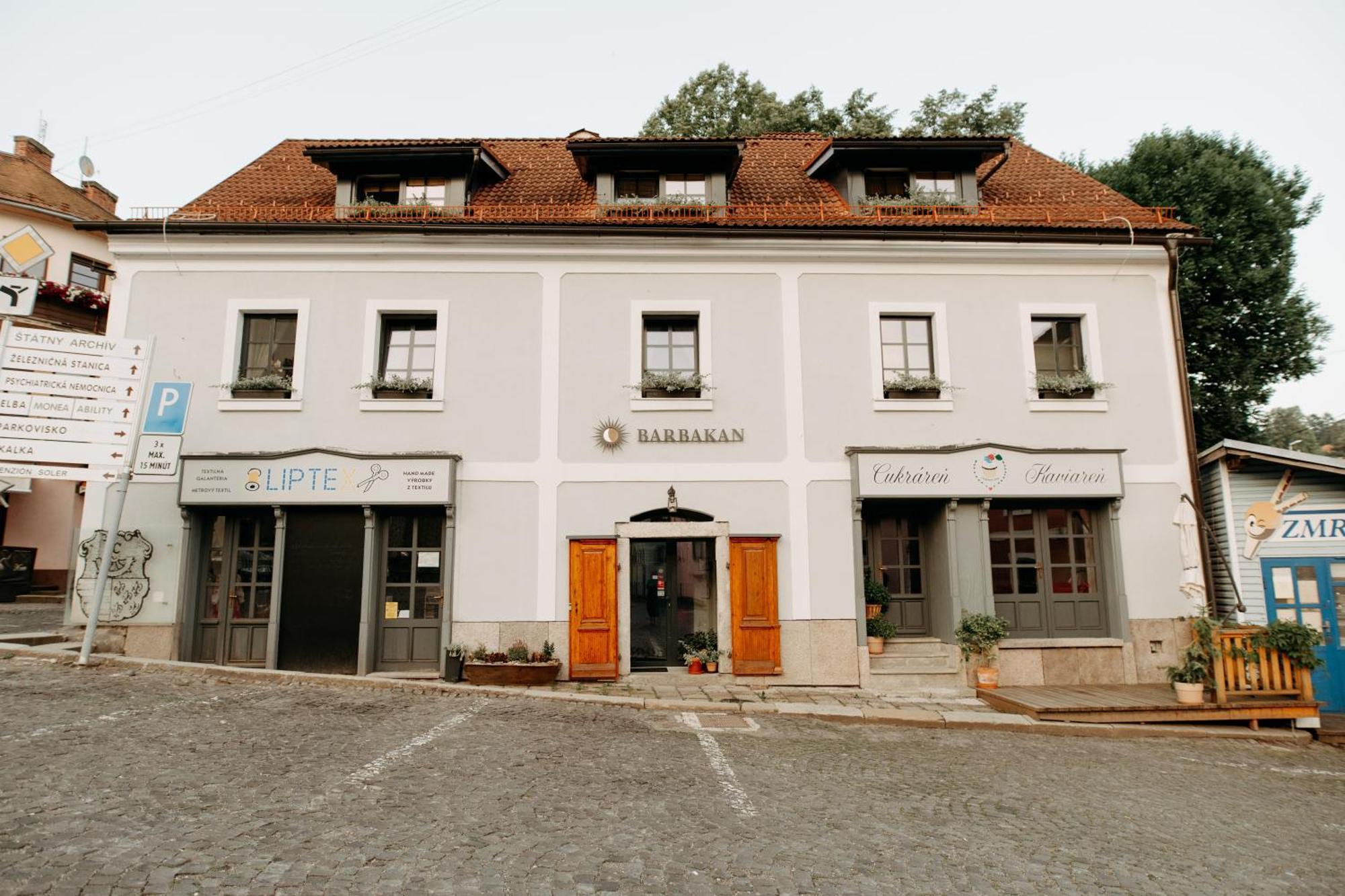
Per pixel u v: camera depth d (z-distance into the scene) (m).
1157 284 12.84
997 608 12.00
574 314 12.12
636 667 11.62
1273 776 8.22
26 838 4.50
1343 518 11.39
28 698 7.68
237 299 11.92
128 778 5.63
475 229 11.87
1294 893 5.11
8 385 9.44
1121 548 12.01
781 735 8.63
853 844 5.38
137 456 10.75
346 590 11.36
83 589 11.18
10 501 18.62
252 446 11.60
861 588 11.64
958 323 12.48
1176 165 20.41
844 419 12.12
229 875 4.24
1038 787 7.12
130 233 11.76
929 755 8.15
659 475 11.81
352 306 11.98
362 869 4.43
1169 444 12.41
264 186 14.05
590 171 13.44
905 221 12.52
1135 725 9.88
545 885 4.41
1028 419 12.34
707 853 5.04
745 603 11.45
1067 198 14.25
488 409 11.82
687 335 12.46
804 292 12.39
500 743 7.37
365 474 11.34
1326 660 11.30
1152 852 5.67
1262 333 19.81
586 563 11.40
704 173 13.49
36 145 21.12
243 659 11.39
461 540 11.48
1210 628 10.30
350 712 8.15
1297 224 20.06
